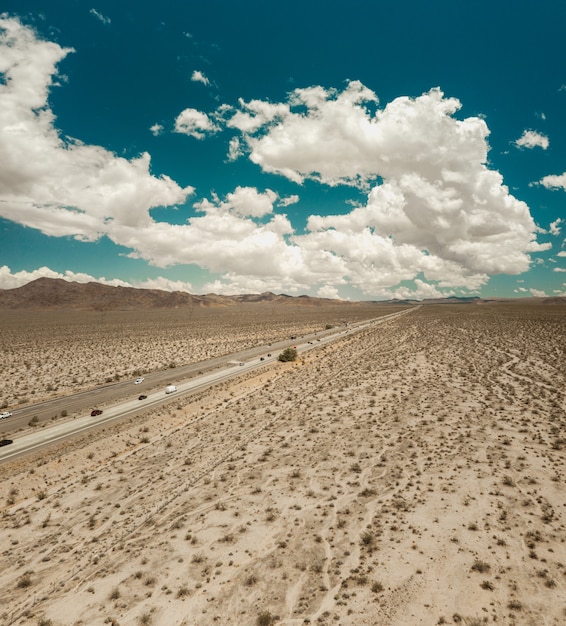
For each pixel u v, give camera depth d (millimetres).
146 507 26922
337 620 16125
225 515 24984
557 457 29031
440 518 22625
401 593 17250
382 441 34750
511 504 23562
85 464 35719
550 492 24531
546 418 37125
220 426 43812
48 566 21109
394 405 44781
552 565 18297
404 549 20172
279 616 16594
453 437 34188
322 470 30312
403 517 23062
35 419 47906
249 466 32219
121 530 24250
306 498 26359
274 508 25391
